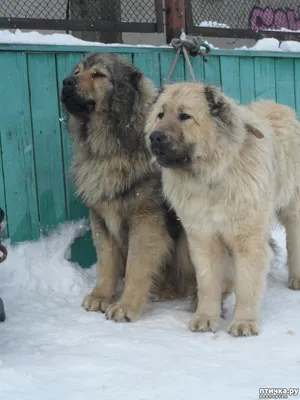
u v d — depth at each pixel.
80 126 3.76
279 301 3.67
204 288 3.46
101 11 4.31
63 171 4.05
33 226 3.98
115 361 3.09
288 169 3.74
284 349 3.16
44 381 2.95
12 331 3.38
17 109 3.92
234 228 3.40
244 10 4.63
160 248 3.68
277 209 3.73
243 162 3.37
